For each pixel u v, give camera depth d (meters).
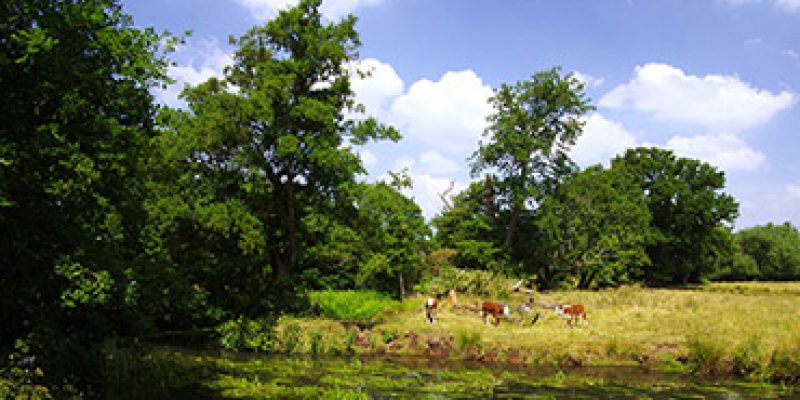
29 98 10.50
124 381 12.07
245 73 24.23
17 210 10.62
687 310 25.97
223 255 23.83
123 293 15.16
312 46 22.89
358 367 15.34
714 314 23.77
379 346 18.67
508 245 46.66
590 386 13.48
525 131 46.38
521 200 44.75
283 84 22.09
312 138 22.20
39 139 10.05
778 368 14.64
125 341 16.25
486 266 44.91
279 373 14.05
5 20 9.84
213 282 24.48
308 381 13.10
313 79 24.28
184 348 17.53
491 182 47.53
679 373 15.66
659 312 25.20
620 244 45.06
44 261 11.34
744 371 15.44
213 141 21.36
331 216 23.75
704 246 63.06
